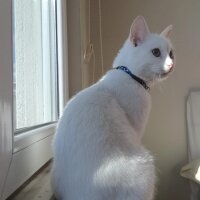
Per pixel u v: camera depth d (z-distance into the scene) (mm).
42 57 1100
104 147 652
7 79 507
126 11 1892
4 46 491
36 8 1018
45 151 884
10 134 529
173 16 1885
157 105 1890
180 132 1889
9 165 528
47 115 1171
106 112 729
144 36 982
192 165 1600
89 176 627
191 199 1755
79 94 806
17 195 643
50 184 720
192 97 1834
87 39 1740
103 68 1875
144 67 933
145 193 646
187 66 1886
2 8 484
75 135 673
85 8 1641
